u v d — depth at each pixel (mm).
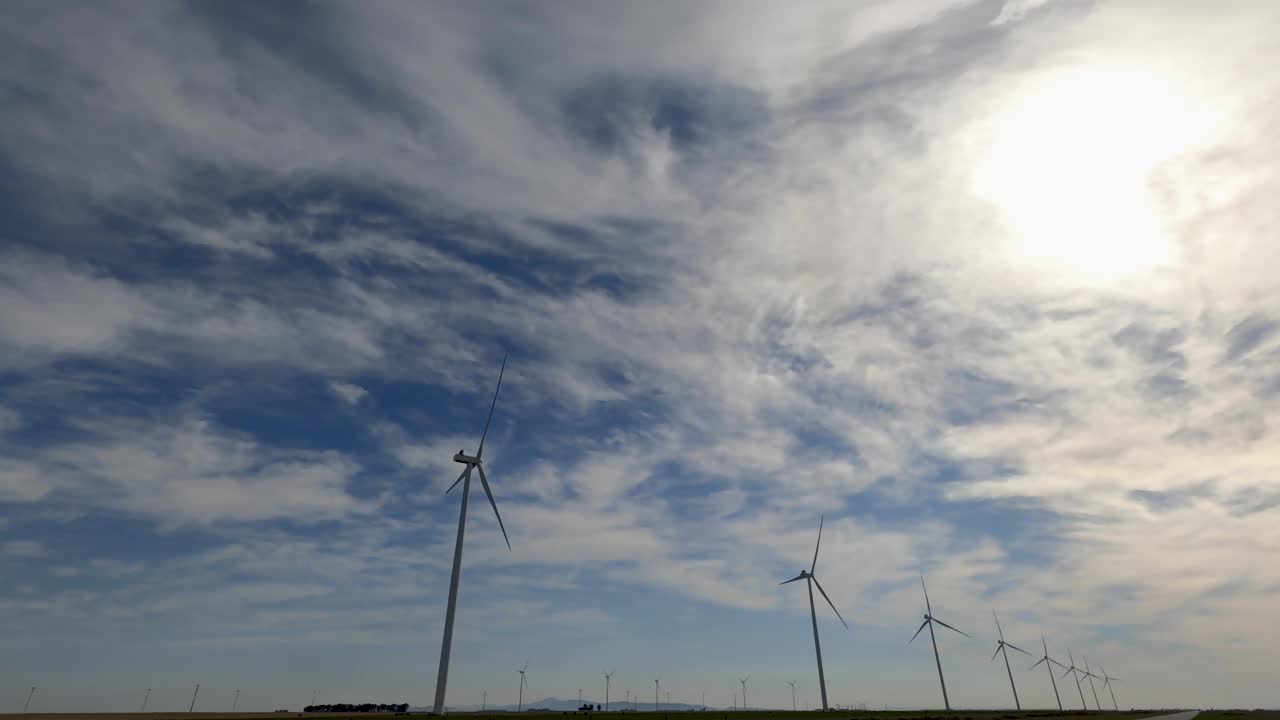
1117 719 120938
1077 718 116312
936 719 106875
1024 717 116625
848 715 112125
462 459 113500
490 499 114062
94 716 87562
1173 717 132625
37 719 83438
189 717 88938
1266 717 136375
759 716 105312
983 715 123375
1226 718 126438
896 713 124125
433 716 83875
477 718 85625
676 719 99250
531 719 93812
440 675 89688
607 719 97875
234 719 83125
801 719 101438
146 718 86312
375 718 82250
